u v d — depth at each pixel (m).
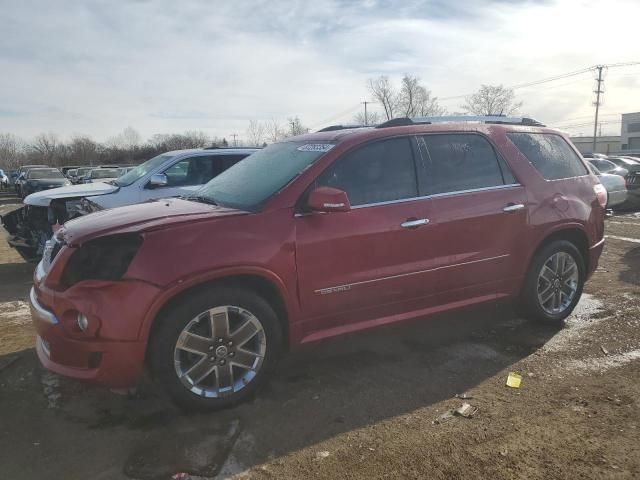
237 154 8.28
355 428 3.21
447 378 3.88
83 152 69.12
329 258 3.63
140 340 3.10
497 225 4.34
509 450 2.94
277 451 2.98
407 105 53.75
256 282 3.51
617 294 5.88
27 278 7.54
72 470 2.85
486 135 4.52
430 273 4.05
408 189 4.02
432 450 2.96
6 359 4.34
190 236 3.27
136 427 3.26
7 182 39.00
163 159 8.09
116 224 3.37
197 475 2.78
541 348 4.39
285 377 3.92
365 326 3.86
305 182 3.68
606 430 3.12
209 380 3.41
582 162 5.18
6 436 3.20
